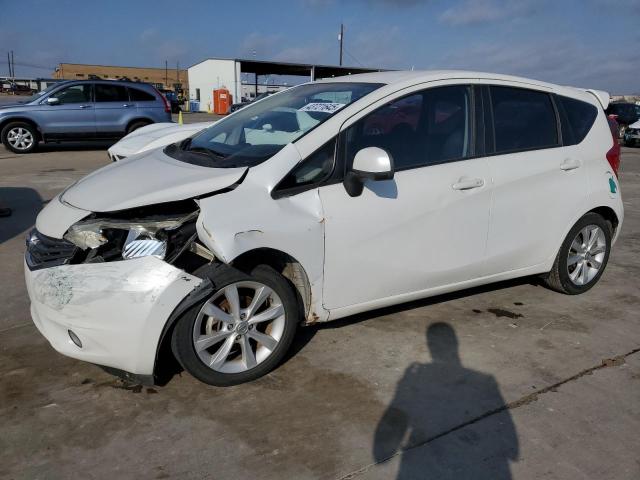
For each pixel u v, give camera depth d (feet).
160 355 10.39
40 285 9.23
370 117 10.98
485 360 11.28
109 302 8.87
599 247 14.83
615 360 11.41
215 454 8.34
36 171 32.60
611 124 15.65
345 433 8.89
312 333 12.17
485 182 12.06
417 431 8.98
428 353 11.47
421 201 11.20
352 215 10.46
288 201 9.95
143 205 9.41
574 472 8.14
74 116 41.86
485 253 12.46
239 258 9.68
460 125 12.07
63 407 9.41
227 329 9.80
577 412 9.59
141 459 8.20
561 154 13.46
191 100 155.94
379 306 11.54
